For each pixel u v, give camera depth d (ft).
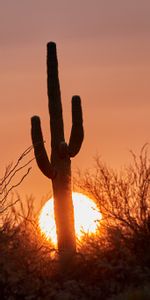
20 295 110.32
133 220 128.36
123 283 113.70
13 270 114.93
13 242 120.57
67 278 122.11
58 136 183.42
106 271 118.62
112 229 125.80
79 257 123.65
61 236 171.32
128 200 132.57
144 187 132.05
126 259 119.85
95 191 136.56
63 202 174.50
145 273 115.14
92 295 112.37
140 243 124.06
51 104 186.91
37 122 173.58
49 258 131.03
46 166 176.35
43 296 111.24
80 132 180.86
